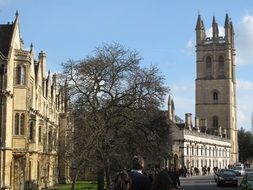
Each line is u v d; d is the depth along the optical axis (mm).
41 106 66125
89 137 46781
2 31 54656
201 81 178125
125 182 15281
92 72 53375
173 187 15547
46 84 73125
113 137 51688
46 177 66000
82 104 52031
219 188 63156
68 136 50562
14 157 53594
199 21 180000
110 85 53656
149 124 54781
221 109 176375
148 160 55469
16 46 56188
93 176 80312
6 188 50000
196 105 177875
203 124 173750
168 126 58562
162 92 55438
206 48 178625
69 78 53375
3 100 50312
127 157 52062
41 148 64625
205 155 153625
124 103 53719
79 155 45562
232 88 181750
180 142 132750
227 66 176875
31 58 57094
